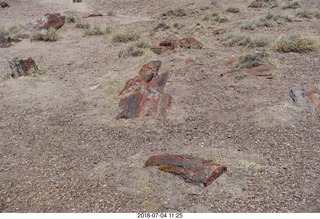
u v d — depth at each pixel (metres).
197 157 5.97
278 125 6.96
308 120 7.09
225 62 10.48
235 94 8.38
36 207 5.12
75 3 24.72
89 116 7.96
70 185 5.59
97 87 9.55
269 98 8.05
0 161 6.42
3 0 25.30
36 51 13.40
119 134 7.09
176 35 13.95
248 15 17.08
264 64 9.80
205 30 14.64
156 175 5.64
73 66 11.49
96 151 6.54
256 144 6.41
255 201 4.96
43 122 7.86
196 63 10.48
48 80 10.38
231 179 5.45
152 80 9.18
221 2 21.20
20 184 5.70
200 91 8.65
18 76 10.69
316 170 5.58
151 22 17.41
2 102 9.01
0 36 15.13
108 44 13.77
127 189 5.39
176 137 6.81
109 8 22.34
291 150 6.16
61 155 6.50
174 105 8.05
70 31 16.14
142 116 7.67
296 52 10.95
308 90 7.89
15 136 7.32
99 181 5.63
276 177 5.45
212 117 7.46
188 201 5.04
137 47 12.44
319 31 12.96
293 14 16.33
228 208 4.85
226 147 6.36
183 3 22.00
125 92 8.55
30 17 20.34
